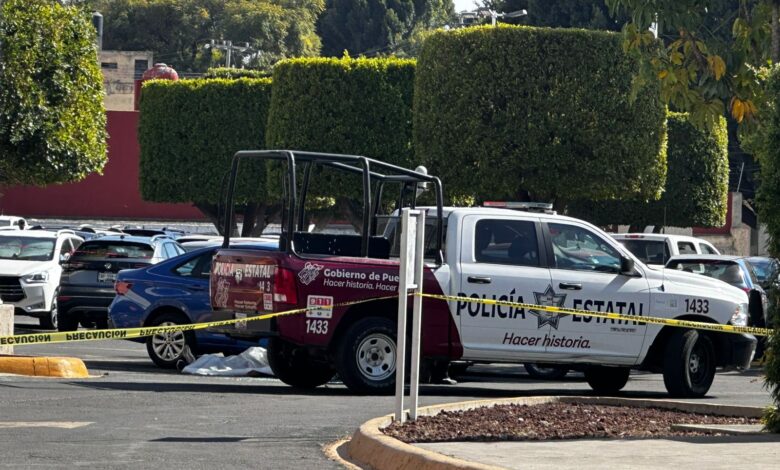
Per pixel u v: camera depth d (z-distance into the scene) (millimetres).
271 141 82438
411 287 20125
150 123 94938
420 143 69875
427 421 20203
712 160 92562
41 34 60969
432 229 28891
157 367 34562
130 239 43969
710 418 22703
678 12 40812
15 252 50656
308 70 80750
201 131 93938
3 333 31969
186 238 53531
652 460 16469
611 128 67375
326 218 98938
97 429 20219
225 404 24516
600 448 17688
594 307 29188
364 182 28125
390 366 27859
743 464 16156
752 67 41844
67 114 62344
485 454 16828
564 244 29406
